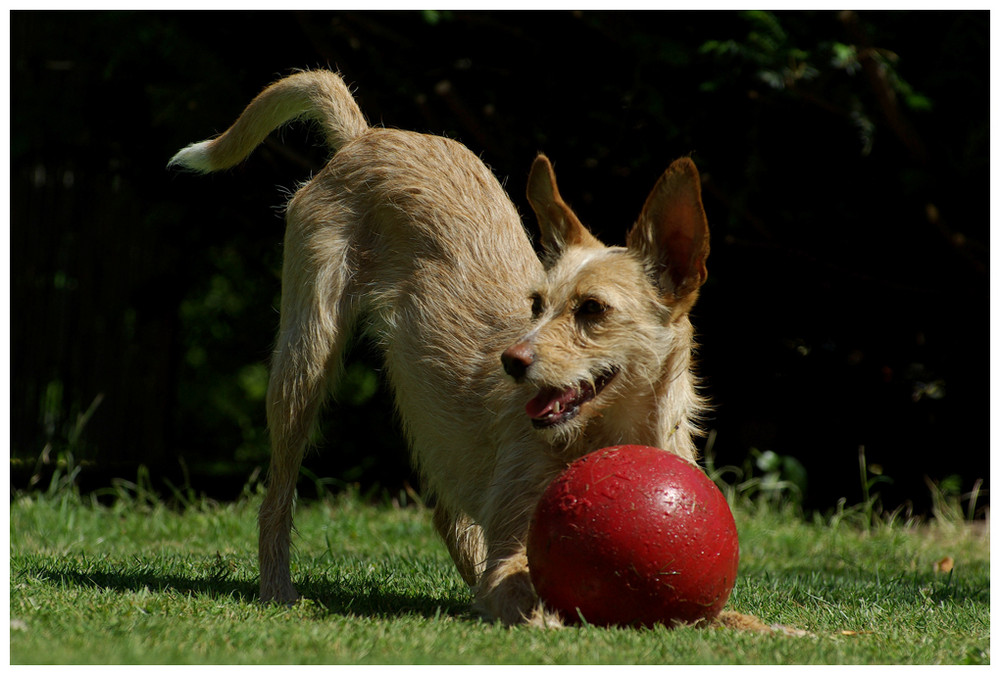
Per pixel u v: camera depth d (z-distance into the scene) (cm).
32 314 1425
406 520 1155
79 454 1443
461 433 657
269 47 1230
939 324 1215
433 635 497
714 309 1258
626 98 1112
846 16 977
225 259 1717
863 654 486
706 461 1182
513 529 591
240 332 1741
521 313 654
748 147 1091
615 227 1230
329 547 859
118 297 1463
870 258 1185
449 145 740
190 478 1447
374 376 1500
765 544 1079
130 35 1212
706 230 600
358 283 718
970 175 1067
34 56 1343
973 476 1284
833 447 1334
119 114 1320
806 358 1284
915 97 1002
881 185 1141
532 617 521
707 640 489
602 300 596
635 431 615
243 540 990
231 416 1950
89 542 944
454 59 1202
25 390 1422
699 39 1092
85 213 1447
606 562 494
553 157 1197
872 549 1056
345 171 731
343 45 1209
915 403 1280
